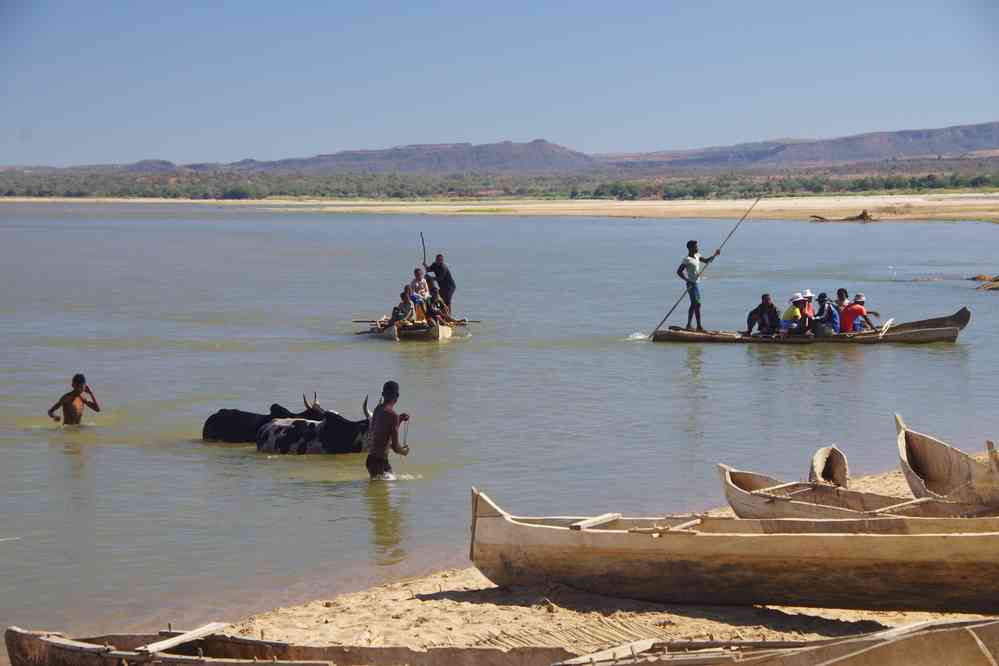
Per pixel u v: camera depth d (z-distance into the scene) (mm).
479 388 27594
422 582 14219
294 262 73500
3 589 14109
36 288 54344
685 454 20891
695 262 35844
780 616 12852
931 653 9367
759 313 36031
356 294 52031
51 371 29953
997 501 14766
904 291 51000
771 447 21422
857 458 20625
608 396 26625
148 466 20266
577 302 48000
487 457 20703
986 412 24719
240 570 14789
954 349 34062
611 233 109062
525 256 77062
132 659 10719
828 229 107125
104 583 14328
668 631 12164
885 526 12875
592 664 10188
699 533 12664
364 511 17453
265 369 30359
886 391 27219
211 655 11250
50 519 16953
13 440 22062
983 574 11727
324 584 14273
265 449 21344
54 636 11289
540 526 13375
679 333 35656
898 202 164875
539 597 13406
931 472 17031
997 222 112812
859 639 9672
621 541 12938
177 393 26906
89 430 23047
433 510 17500
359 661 10938
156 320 41438
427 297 37312
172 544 15875
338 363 31484
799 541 12242
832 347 34625
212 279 60062
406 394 26797
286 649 11055
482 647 10945
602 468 19859
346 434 21312
